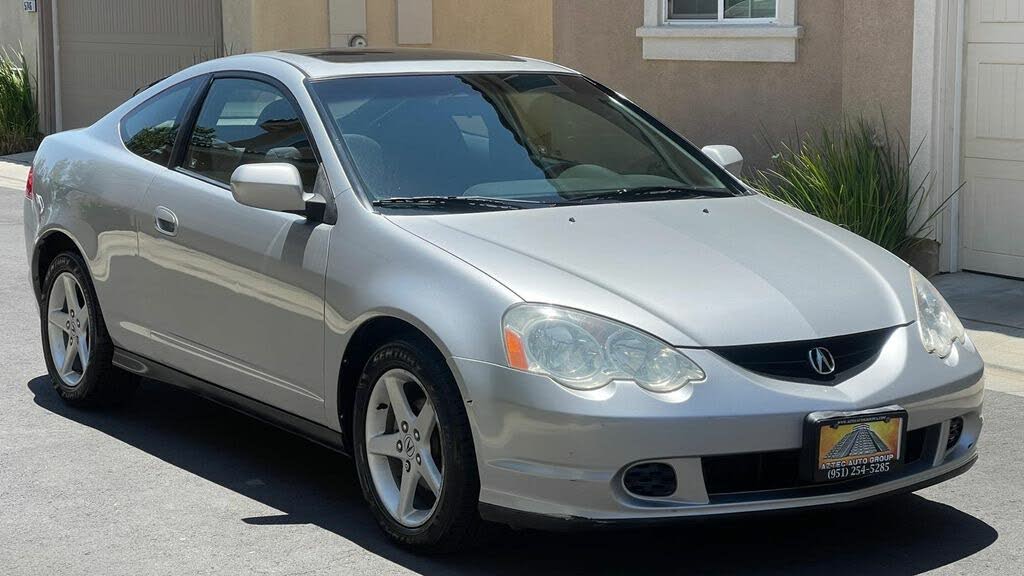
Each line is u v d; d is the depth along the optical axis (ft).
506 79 18.80
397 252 15.16
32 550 15.30
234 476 18.03
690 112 34.76
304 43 50.70
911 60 29.22
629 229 15.81
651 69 35.53
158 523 16.20
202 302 17.95
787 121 32.60
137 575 14.55
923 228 29.50
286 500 17.06
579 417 13.28
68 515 16.48
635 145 18.61
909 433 14.80
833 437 13.62
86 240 20.12
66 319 21.20
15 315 28.19
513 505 13.78
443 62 18.89
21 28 61.93
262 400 17.33
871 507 16.58
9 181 51.08
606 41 36.52
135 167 19.63
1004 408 20.84
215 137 18.66
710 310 14.01
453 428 14.21
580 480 13.37
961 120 29.32
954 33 28.86
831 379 13.99
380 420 15.48
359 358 15.83
